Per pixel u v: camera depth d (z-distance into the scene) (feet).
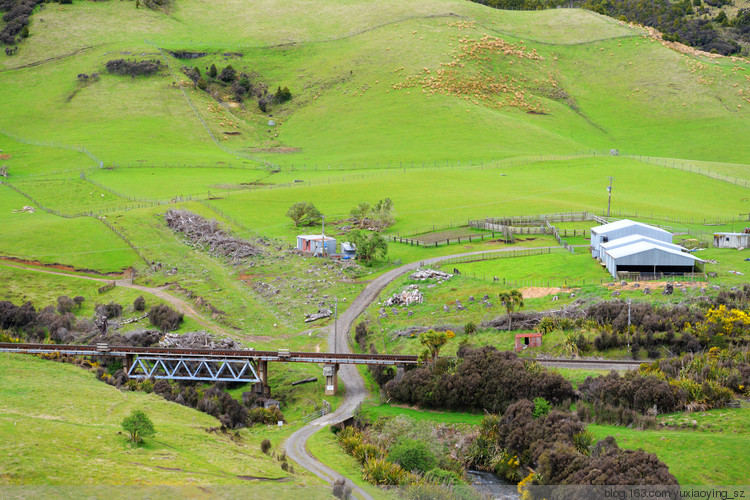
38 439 225.76
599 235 437.17
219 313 419.95
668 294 350.02
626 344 312.71
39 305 449.06
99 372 330.75
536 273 410.31
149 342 384.06
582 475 208.64
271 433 277.23
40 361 334.44
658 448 230.68
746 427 241.14
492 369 285.64
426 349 319.47
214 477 216.54
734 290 344.49
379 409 295.07
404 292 406.21
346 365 353.10
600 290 363.97
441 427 271.90
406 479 232.53
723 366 280.10
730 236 444.14
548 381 272.92
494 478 243.81
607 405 262.67
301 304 424.87
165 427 258.37
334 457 251.39
